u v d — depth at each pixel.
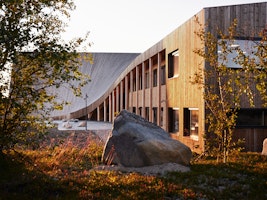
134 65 25.00
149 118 21.50
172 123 18.11
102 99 35.88
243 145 13.06
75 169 8.79
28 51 7.25
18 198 5.96
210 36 10.09
